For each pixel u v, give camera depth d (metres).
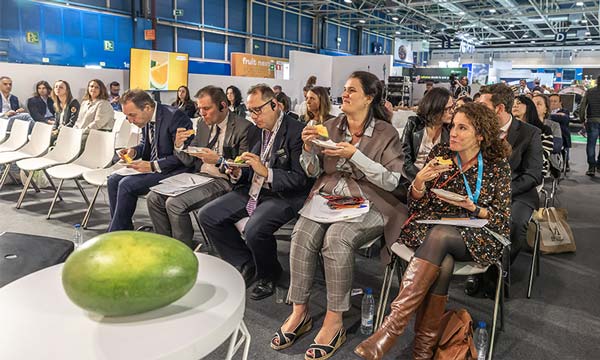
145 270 0.84
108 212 3.97
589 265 2.92
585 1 13.91
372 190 2.07
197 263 0.96
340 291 1.88
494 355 1.89
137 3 10.43
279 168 2.32
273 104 2.32
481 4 15.41
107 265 0.83
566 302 2.39
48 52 8.96
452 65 19.77
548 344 1.98
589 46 21.72
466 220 1.82
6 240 1.73
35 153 4.30
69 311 0.93
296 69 11.08
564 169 5.97
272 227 2.26
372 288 2.52
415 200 1.99
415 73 12.46
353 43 18.91
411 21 18.47
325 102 3.45
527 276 2.73
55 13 8.98
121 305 0.84
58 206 4.12
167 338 0.84
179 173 2.90
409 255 1.84
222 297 1.00
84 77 7.41
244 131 2.64
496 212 1.85
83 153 3.88
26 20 8.56
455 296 2.44
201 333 0.86
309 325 2.03
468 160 1.94
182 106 6.73
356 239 1.90
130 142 4.40
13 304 0.96
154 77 8.38
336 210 1.95
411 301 1.66
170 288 0.87
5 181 5.00
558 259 3.03
